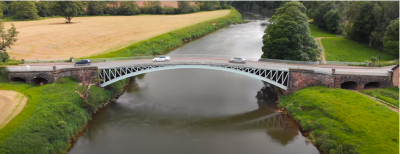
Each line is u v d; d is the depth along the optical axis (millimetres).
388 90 66812
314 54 89750
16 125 52844
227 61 81250
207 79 96625
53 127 55656
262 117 68500
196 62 77375
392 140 47625
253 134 60594
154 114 70250
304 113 63406
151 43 129125
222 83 92812
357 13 120000
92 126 63781
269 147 55219
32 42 123125
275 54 85562
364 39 126062
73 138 57719
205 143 57125
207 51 124500
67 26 167375
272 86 89625
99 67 75688
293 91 74188
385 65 81312
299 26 85188
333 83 69562
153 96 81812
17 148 48438
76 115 62250
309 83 72812
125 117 68438
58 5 179750
